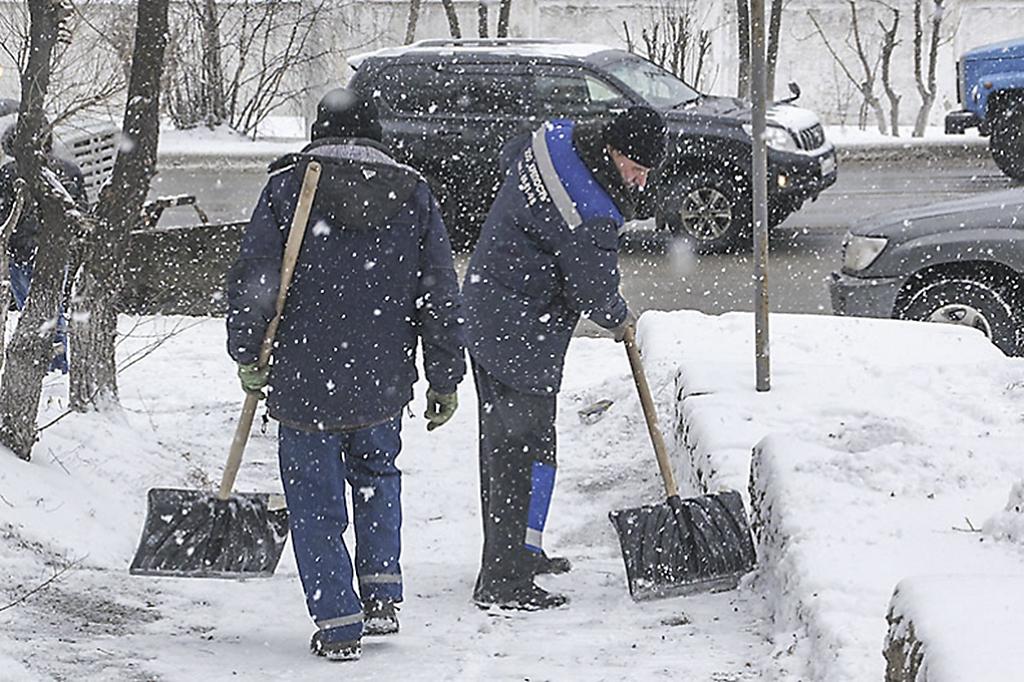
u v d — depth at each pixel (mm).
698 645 7383
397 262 7637
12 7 16297
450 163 24188
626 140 8148
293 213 7488
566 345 8656
